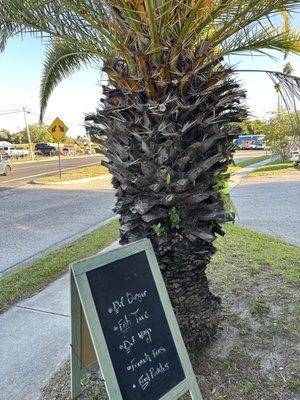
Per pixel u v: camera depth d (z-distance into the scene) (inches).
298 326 113.0
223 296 134.8
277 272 156.3
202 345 100.0
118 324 67.6
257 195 375.9
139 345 69.4
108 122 88.7
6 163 794.8
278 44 97.5
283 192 387.9
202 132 85.4
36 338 117.1
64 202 394.6
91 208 354.3
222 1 80.4
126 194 89.7
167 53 80.0
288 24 99.5
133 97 82.7
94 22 84.0
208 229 92.3
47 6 88.0
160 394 69.4
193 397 74.8
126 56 83.4
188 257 89.2
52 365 102.8
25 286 157.5
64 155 1907.0
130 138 84.9
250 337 108.0
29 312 135.2
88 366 76.4
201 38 90.2
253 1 80.7
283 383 89.0
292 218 271.0
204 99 83.4
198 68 82.5
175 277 89.9
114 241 223.0
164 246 86.0
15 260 202.8
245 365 96.0
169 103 80.0
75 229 270.1
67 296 147.9
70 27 91.4
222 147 87.4
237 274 155.3
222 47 92.4
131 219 88.5
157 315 73.9
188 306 93.0
